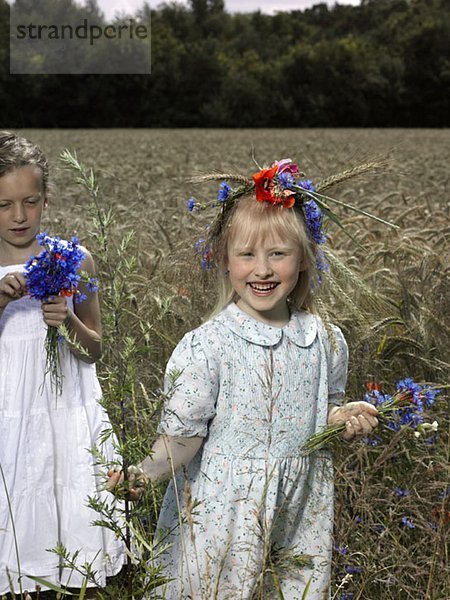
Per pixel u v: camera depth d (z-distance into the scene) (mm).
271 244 2449
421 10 110375
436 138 44781
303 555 2416
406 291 4523
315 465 2580
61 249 2547
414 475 3160
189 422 2408
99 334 3047
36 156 2838
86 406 2973
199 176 2594
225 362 2459
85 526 2875
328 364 2633
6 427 2865
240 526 2420
